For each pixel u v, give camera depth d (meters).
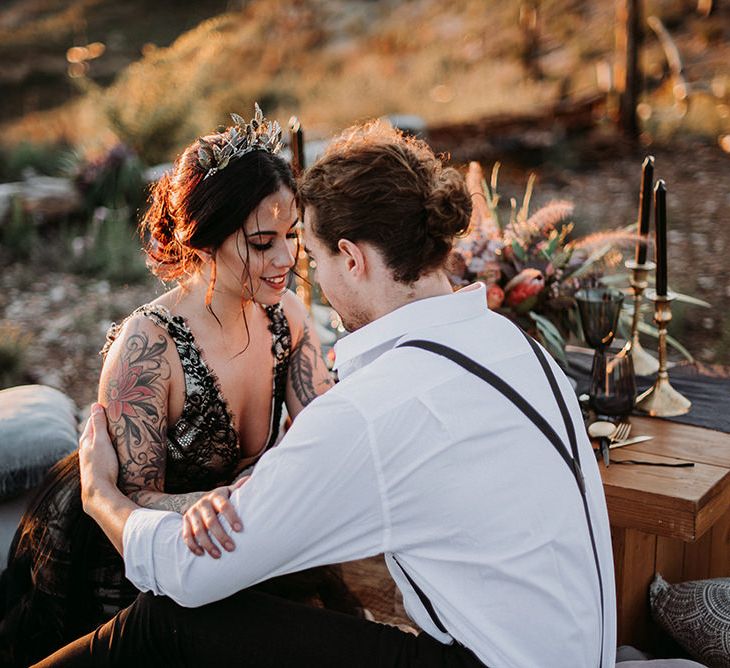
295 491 1.54
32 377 5.37
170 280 2.20
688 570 2.55
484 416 1.55
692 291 5.92
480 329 1.65
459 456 1.52
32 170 9.18
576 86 12.59
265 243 2.07
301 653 1.68
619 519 2.13
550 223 2.76
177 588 1.64
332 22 18.47
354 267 1.64
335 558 1.57
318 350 2.46
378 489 1.52
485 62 14.76
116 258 6.96
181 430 2.18
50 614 2.27
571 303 2.69
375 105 12.94
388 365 1.58
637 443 2.35
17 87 16.98
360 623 1.70
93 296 6.60
